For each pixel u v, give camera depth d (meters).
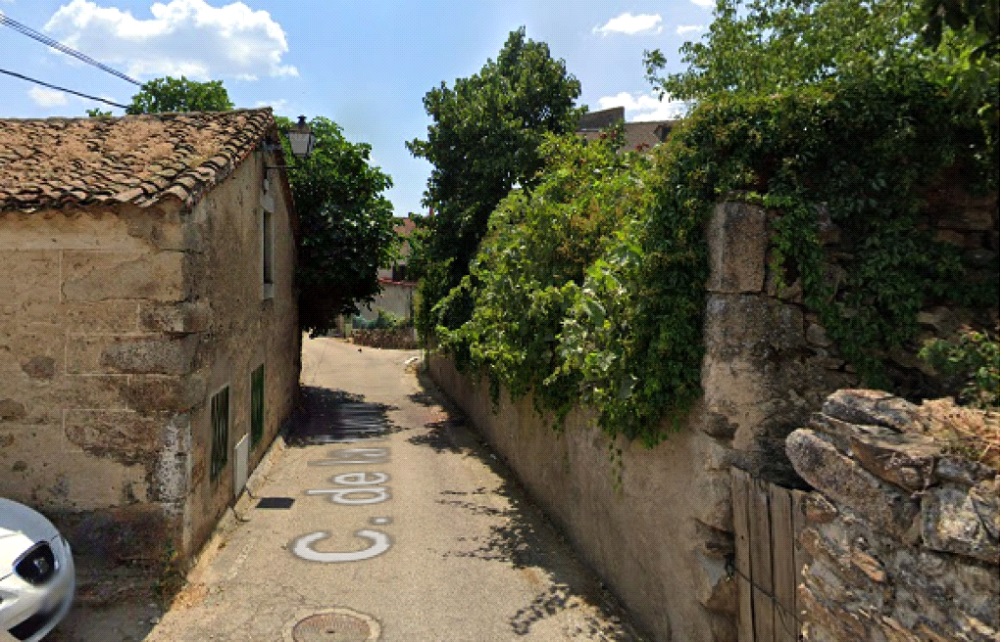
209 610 5.05
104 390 5.38
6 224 5.30
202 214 5.89
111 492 5.39
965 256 4.01
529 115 14.65
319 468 9.74
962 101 3.84
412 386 19.02
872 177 3.98
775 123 4.01
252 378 8.62
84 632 4.66
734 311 3.89
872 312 3.91
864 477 2.53
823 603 2.78
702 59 9.63
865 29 6.03
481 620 5.01
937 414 2.56
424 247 15.27
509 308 7.46
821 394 3.92
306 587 5.52
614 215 6.61
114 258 5.34
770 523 3.47
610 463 5.48
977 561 2.05
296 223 13.28
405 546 6.51
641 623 4.89
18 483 5.38
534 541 6.70
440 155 14.62
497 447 10.66
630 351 4.48
